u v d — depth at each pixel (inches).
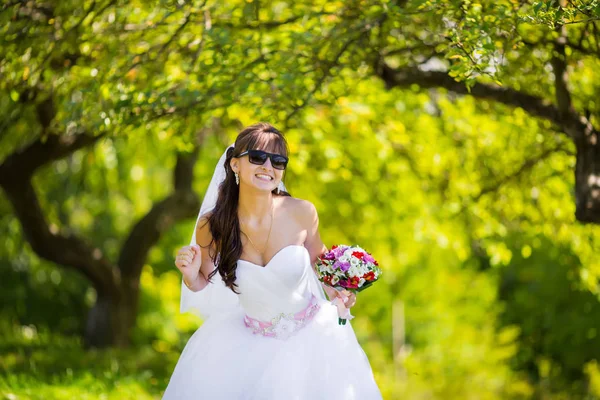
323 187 541.0
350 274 224.8
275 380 220.7
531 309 750.5
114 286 555.2
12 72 306.5
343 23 307.3
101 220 713.0
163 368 473.7
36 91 351.9
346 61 316.5
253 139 224.1
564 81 306.3
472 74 263.4
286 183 523.5
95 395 370.0
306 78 307.9
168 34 324.8
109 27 309.6
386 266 611.5
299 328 231.0
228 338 233.0
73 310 756.0
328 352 228.4
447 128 443.5
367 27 294.8
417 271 842.8
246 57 304.2
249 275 227.0
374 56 317.7
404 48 317.1
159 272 748.0
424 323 883.4
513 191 420.8
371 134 446.0
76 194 649.6
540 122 356.8
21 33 301.3
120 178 624.1
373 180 515.2
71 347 542.3
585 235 408.5
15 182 480.4
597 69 314.0
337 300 231.9
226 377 226.5
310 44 304.5
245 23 319.9
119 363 466.6
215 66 296.0
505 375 760.3
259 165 222.7
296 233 232.4
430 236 494.3
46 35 302.8
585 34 294.2
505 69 285.3
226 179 231.6
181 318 744.3
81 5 296.0
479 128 417.7
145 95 294.2
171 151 539.5
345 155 476.7
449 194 469.4
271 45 313.7
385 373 763.4
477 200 441.7
